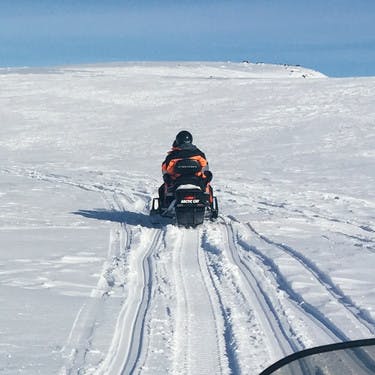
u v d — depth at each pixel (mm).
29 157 27578
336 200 15258
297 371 2262
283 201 14984
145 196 16172
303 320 5906
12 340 5207
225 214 12930
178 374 4570
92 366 4641
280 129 31312
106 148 29141
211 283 7418
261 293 6926
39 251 9367
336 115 33688
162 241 10344
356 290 6867
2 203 14883
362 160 23906
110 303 6473
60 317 5914
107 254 9195
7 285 7219
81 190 17484
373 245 9672
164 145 29250
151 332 5527
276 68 101875
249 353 4980
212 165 23547
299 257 8805
